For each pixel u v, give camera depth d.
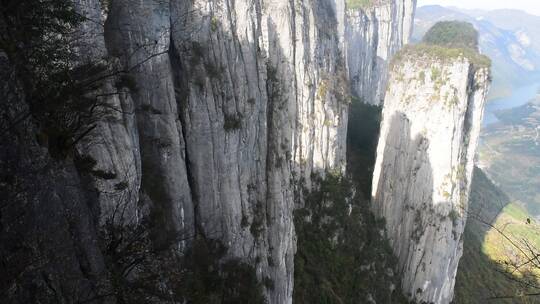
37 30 12.61
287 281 36.88
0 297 8.80
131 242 15.77
